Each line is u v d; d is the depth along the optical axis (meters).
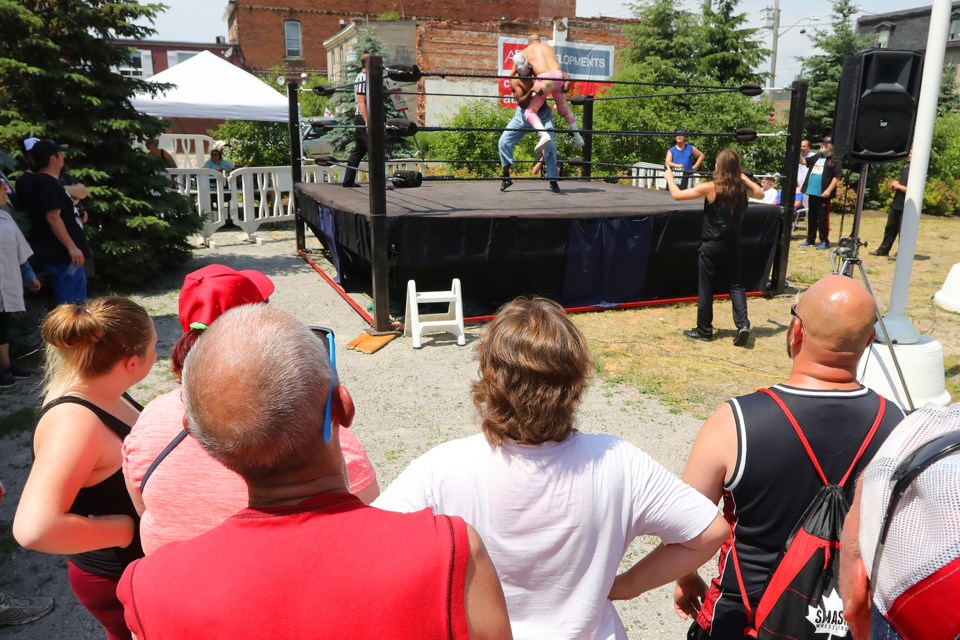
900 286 5.02
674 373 5.73
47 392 1.96
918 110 4.82
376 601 0.98
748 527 1.78
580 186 10.53
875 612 1.06
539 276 7.16
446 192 9.16
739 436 1.74
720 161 6.07
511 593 1.48
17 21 7.39
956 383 5.64
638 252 7.40
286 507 1.07
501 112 19.05
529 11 33.22
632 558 3.38
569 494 1.44
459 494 1.47
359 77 8.92
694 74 19.91
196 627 0.98
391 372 5.66
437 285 6.86
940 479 0.94
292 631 0.97
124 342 1.94
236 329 1.12
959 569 0.88
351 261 8.45
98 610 2.07
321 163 9.15
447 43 23.27
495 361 1.47
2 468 4.14
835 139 5.18
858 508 1.20
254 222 11.84
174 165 10.81
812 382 1.80
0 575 3.21
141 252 8.38
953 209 16.08
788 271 9.59
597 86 25.00
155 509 1.58
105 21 8.05
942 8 4.73
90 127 8.09
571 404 1.46
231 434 1.04
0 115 7.57
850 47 17.58
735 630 1.80
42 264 5.83
